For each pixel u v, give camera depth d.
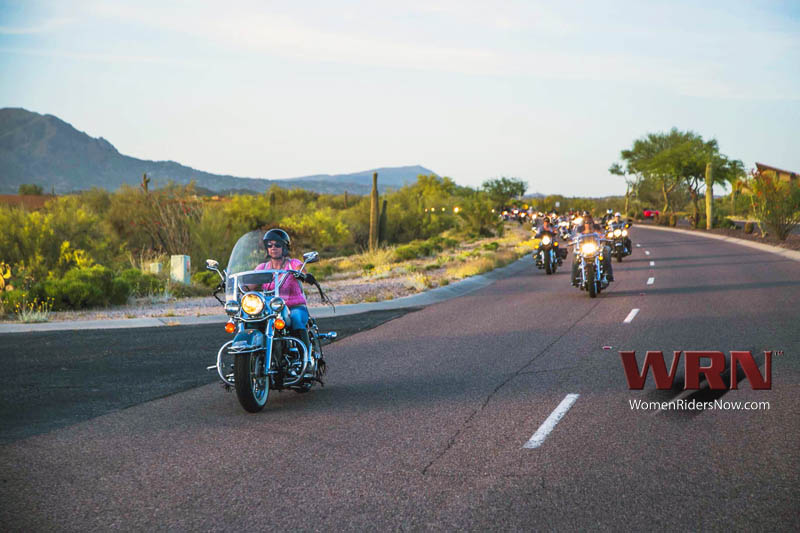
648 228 67.06
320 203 86.50
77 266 22.30
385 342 12.22
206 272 23.92
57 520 4.79
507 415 7.18
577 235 17.89
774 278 20.72
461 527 4.50
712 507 4.69
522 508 4.77
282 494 5.17
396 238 57.66
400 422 7.05
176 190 30.86
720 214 79.69
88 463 6.00
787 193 37.91
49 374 9.78
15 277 19.08
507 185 101.19
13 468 5.89
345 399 8.14
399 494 5.10
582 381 8.62
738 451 5.80
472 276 24.55
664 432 6.41
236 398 8.35
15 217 23.30
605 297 17.48
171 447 6.41
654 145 84.75
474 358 10.43
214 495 5.19
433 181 103.31
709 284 19.69
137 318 15.34
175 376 9.66
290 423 7.15
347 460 5.91
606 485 5.14
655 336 11.55
